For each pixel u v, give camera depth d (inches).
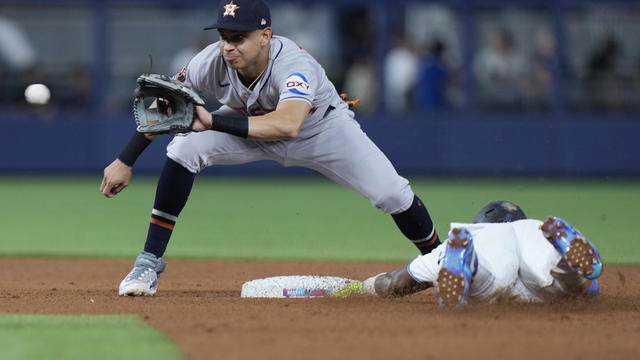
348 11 2807.6
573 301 717.9
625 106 2817.4
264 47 780.6
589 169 2758.4
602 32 2807.6
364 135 840.3
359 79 2817.4
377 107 2787.9
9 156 2711.6
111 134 2719.0
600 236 1518.2
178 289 938.7
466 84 2778.1
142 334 612.1
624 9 2800.2
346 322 660.1
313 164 844.0
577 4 2792.8
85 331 622.8
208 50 819.4
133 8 2770.7
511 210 732.7
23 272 1090.1
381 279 780.0
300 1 2800.2
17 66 2751.0
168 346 571.8
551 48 2792.8
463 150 2758.4
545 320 665.6
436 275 736.3
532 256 698.2
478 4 2785.4
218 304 760.3
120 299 799.1
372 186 828.6
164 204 830.5
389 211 842.2
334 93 840.9
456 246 655.8
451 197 2186.3
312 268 1140.5
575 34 2812.5
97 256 1263.5
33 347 567.5
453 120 2760.8
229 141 826.2
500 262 689.6
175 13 2778.1
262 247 1373.0
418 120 2763.3
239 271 1112.8
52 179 2677.2
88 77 2768.2
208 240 1459.2
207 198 2204.7
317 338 600.1
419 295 836.6
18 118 2711.6
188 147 821.9
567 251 667.4
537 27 2802.7
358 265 1170.6
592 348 575.5
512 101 2815.0
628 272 1067.9
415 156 2765.7
